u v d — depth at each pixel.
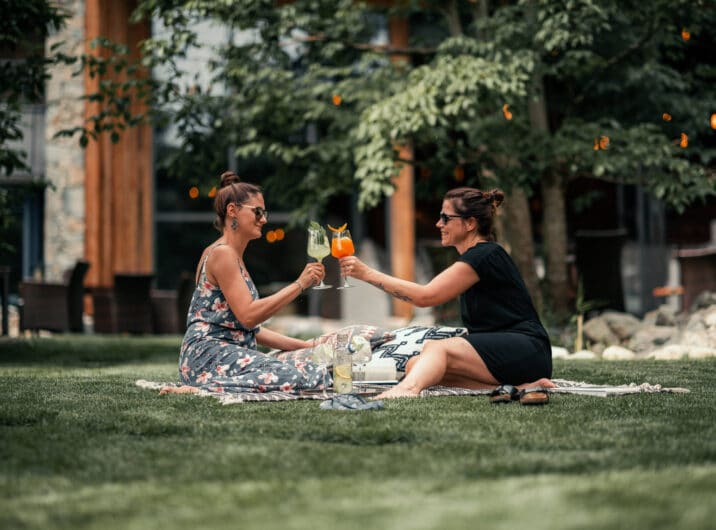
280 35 8.73
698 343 7.01
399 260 13.16
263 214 4.11
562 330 8.52
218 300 4.13
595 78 9.07
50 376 5.02
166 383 4.35
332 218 13.39
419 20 12.63
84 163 12.42
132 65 8.55
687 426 3.01
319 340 4.33
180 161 8.97
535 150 8.25
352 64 9.77
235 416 3.27
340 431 2.86
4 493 2.12
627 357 6.66
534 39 7.81
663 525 1.74
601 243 9.52
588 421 3.12
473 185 8.99
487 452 2.56
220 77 8.95
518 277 4.08
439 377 3.91
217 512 1.91
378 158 7.67
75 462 2.46
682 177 8.20
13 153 7.38
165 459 2.49
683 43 9.29
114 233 12.75
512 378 3.97
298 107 8.87
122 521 1.86
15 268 12.73
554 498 1.97
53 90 12.38
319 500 2.00
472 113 7.53
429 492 2.07
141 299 10.46
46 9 7.21
